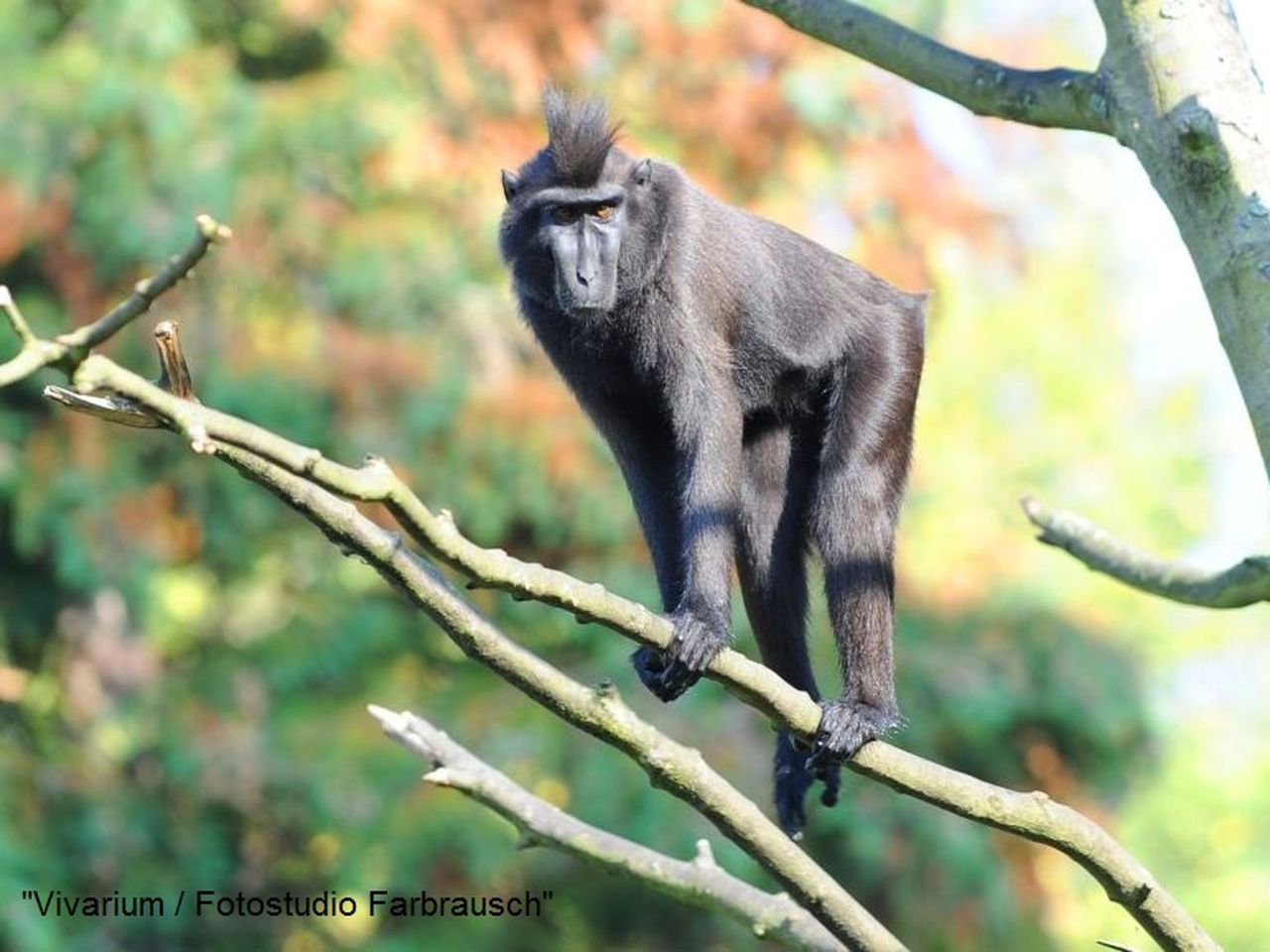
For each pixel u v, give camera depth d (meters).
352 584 19.16
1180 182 6.20
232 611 19.17
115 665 18.14
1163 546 27.84
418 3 16.84
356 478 5.37
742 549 8.97
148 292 4.88
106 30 17.02
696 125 17.44
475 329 17.23
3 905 15.77
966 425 24.22
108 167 16.75
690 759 6.39
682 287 8.34
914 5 19.66
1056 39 22.84
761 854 6.49
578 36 17.20
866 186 17.72
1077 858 6.38
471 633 5.99
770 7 7.29
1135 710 18.31
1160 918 6.32
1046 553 20.17
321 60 18.64
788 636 8.89
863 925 6.53
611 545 17.36
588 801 16.61
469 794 7.15
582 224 8.40
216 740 17.69
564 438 17.06
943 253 19.52
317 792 17.38
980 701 17.42
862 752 6.44
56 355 4.81
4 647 18.48
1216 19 6.34
